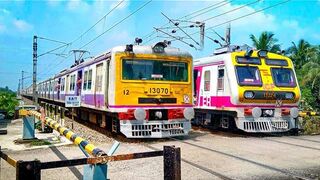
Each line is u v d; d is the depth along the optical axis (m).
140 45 11.77
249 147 10.14
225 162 8.06
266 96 12.99
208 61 14.69
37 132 12.98
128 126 11.23
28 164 3.14
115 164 7.84
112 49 11.59
